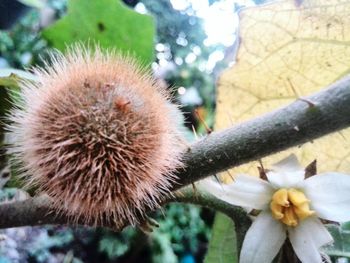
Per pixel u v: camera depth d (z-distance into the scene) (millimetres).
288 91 67
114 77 53
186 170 50
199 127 134
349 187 56
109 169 50
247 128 48
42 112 52
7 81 60
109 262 234
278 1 66
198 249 260
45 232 208
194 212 254
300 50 66
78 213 52
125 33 66
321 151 66
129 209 53
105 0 64
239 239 58
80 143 50
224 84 69
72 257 221
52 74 55
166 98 56
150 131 52
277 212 56
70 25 66
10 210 54
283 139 47
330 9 65
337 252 63
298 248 55
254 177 58
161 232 242
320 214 56
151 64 66
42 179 51
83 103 51
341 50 65
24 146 52
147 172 51
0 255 160
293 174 57
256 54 68
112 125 51
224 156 49
